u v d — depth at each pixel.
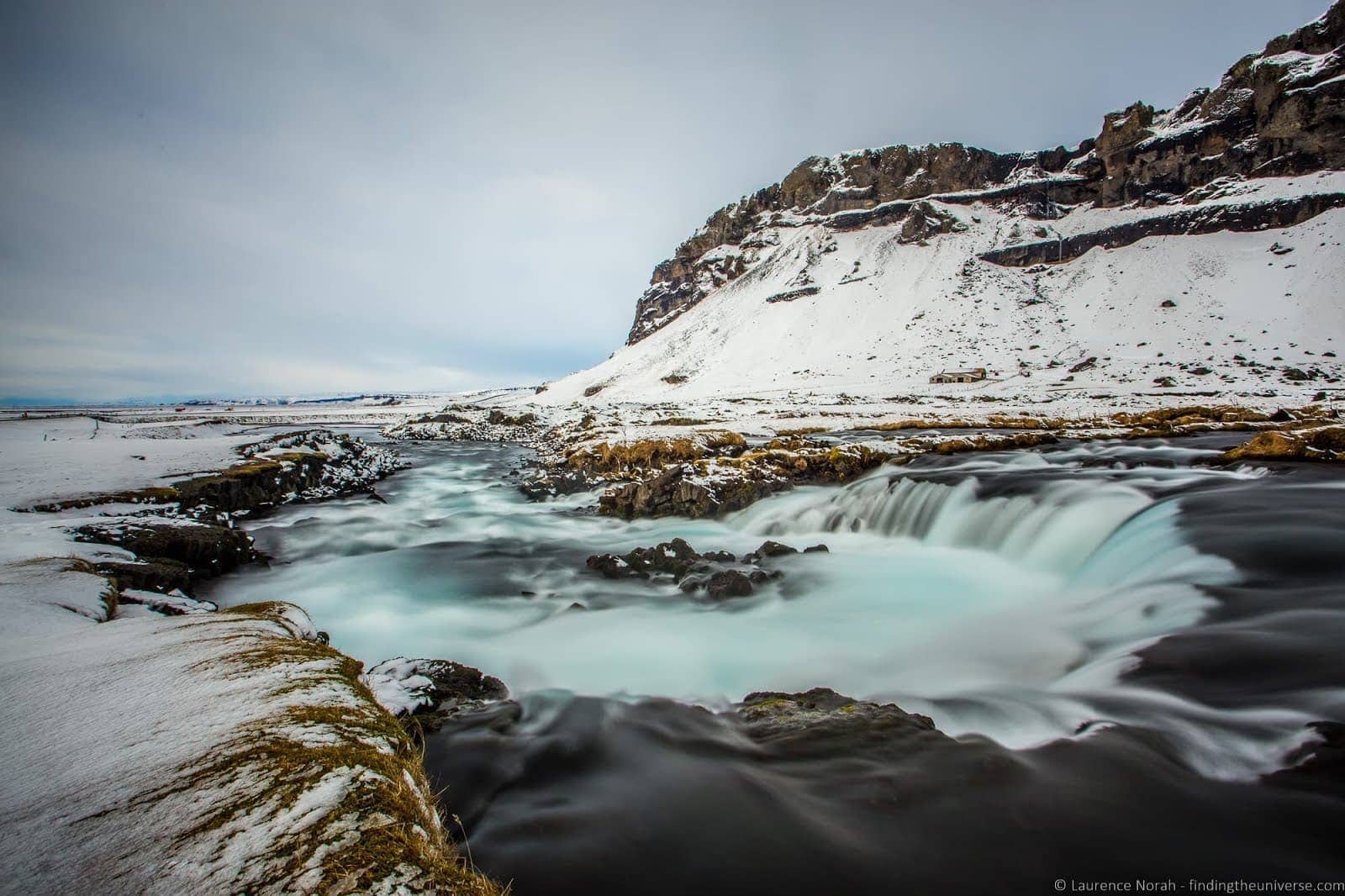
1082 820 3.54
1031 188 112.44
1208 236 83.88
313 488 20.11
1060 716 4.86
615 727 5.06
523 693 5.92
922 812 3.66
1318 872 3.09
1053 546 10.52
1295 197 78.62
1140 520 9.86
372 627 8.65
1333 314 61.09
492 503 20.16
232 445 24.02
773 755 4.40
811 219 137.25
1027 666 6.22
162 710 2.82
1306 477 11.58
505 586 10.79
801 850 3.39
